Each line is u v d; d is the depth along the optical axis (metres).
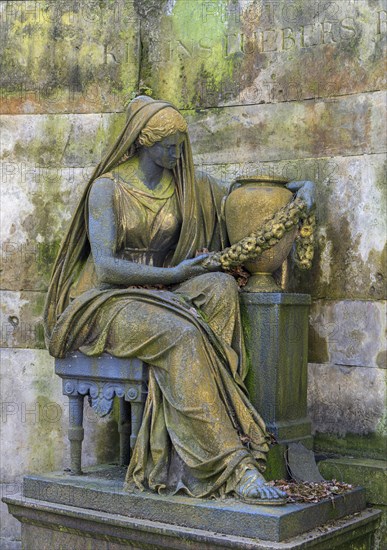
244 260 4.86
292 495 4.39
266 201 4.87
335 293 5.32
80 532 4.68
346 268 5.29
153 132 4.93
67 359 4.93
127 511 4.51
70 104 6.04
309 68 5.49
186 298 4.78
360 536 4.68
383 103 5.20
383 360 5.12
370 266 5.20
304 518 4.25
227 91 5.77
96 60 6.02
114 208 4.98
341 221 5.32
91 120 6.00
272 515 4.10
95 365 4.82
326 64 5.43
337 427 5.27
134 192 5.07
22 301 6.00
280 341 4.79
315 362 5.37
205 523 4.26
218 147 5.78
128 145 5.03
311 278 5.40
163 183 5.18
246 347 4.84
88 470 5.09
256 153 5.66
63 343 4.88
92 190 5.01
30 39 6.09
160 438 4.56
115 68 5.99
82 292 5.05
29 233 6.03
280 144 5.58
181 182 5.15
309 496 4.42
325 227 5.38
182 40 5.91
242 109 5.71
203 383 4.46
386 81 5.20
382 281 5.15
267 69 5.64
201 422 4.42
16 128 6.09
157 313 4.62
